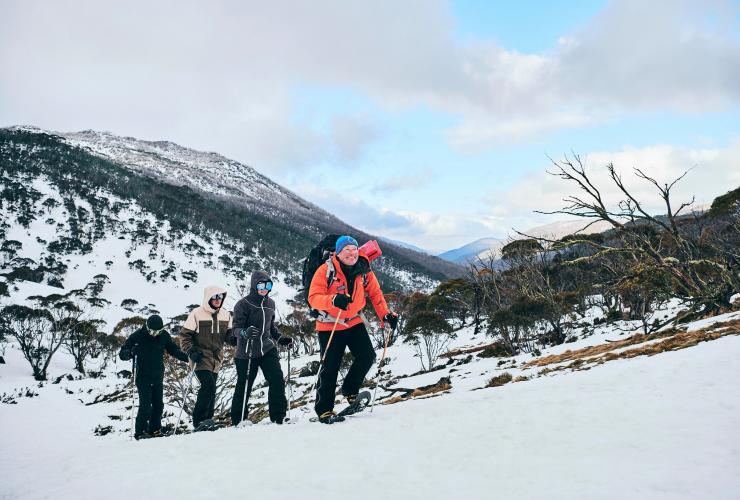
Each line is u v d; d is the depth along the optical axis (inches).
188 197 6476.4
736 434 84.5
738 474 66.7
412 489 77.4
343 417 156.1
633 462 78.0
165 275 3567.9
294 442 126.1
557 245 496.1
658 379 142.9
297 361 980.6
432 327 758.5
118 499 87.9
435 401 180.2
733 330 231.1
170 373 382.6
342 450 110.3
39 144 6003.9
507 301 986.7
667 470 71.7
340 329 164.2
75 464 147.2
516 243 1011.9
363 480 84.7
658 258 463.5
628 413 111.1
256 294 200.8
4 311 1424.7
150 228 4542.3
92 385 1109.1
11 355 1438.2
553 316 682.2
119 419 525.0
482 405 149.9
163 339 227.9
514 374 317.7
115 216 4579.2
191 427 348.5
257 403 463.5
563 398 139.9
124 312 2503.7
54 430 442.3
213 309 224.2
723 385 123.0
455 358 767.1
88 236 3885.3
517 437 104.7
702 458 75.2
